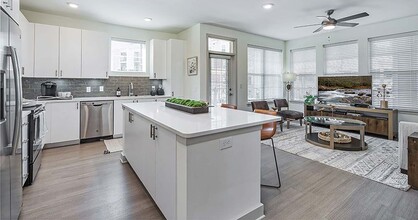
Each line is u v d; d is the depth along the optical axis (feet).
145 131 7.47
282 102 21.75
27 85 14.01
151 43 18.08
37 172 9.37
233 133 5.74
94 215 6.45
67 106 13.62
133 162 9.17
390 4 13.28
